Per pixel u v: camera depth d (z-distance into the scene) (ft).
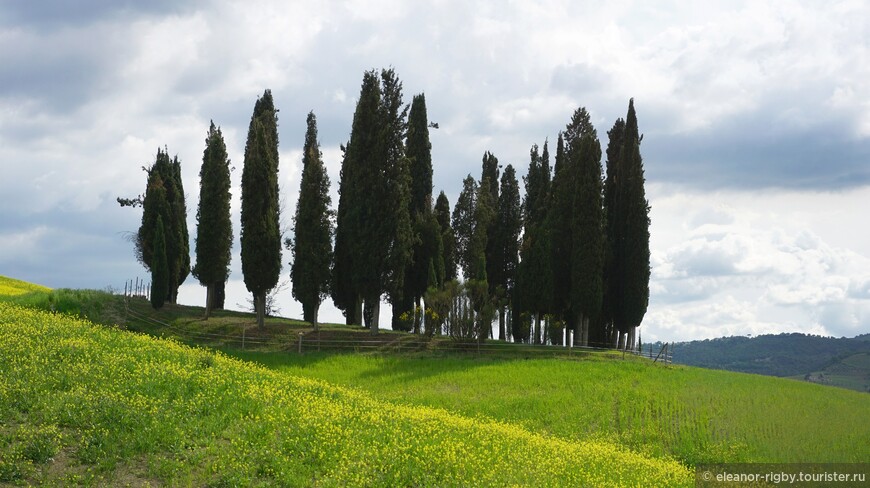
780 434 99.96
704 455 87.97
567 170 185.57
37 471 49.03
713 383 132.05
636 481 69.15
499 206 211.82
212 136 169.07
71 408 57.72
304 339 151.74
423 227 187.62
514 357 147.54
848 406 123.13
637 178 183.73
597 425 98.37
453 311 156.46
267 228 158.40
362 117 163.02
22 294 151.74
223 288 199.52
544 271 180.34
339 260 179.01
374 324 160.45
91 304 151.64
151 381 66.90
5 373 63.31
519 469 63.52
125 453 52.70
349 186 164.14
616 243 187.52
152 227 182.50
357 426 66.23
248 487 50.96
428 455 61.26
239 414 63.62
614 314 187.11
